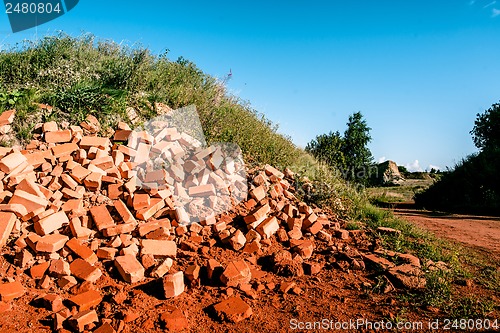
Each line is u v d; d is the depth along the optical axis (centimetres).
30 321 294
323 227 545
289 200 600
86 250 376
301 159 888
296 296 363
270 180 622
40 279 343
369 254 459
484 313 332
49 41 762
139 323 297
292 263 412
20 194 404
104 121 608
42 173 464
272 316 325
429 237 589
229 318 312
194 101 770
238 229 478
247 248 443
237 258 426
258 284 378
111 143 561
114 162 511
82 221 416
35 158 481
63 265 350
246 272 378
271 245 466
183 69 936
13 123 538
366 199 797
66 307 315
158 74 800
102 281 354
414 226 662
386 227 594
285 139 1009
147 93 728
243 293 362
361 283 393
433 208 1591
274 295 363
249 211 524
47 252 366
